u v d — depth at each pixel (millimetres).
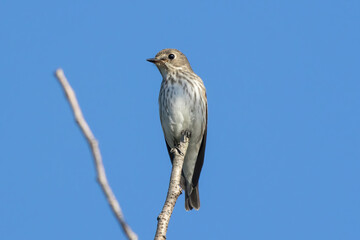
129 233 3896
